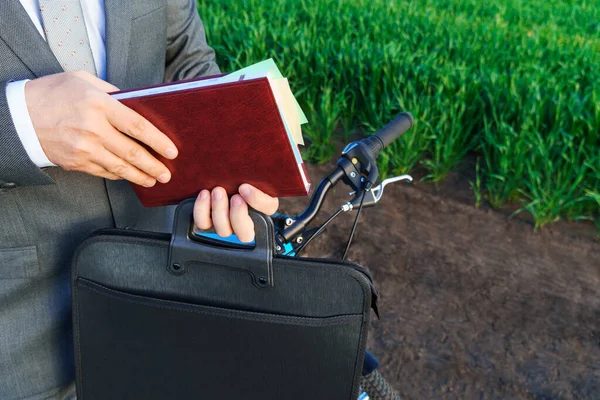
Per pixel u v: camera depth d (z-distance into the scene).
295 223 1.42
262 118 1.00
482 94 4.65
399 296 3.31
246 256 1.11
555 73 4.85
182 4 1.49
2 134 1.04
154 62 1.39
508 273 3.47
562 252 3.67
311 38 5.43
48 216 1.28
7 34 1.13
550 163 3.85
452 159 4.37
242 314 1.14
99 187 1.32
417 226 3.85
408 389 2.79
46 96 1.03
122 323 1.21
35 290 1.34
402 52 5.09
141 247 1.16
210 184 1.13
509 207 4.06
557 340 3.05
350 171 1.46
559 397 2.76
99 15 1.27
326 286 1.11
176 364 1.21
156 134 1.04
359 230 3.78
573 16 7.24
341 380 1.16
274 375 1.18
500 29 5.84
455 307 3.25
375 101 4.81
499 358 2.95
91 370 1.28
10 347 1.34
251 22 5.66
